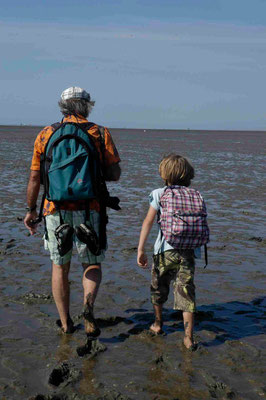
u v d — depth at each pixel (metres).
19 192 11.84
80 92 3.87
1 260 5.90
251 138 70.56
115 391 3.03
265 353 3.68
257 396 3.07
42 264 5.80
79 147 3.60
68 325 3.94
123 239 7.22
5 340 3.77
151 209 3.86
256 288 5.22
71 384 3.14
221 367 3.44
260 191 13.32
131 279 5.37
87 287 3.74
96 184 3.65
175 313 4.43
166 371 3.36
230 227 8.40
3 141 39.06
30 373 3.28
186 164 3.96
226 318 4.38
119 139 51.94
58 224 3.73
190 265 3.82
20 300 4.61
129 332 4.02
